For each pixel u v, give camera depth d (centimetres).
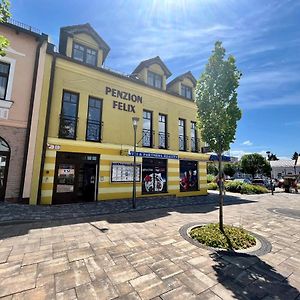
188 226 600
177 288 291
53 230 534
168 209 878
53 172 909
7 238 466
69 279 305
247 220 715
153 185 1253
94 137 1064
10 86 856
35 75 902
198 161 1504
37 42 933
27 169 842
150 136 1289
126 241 470
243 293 285
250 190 1778
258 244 472
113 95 1142
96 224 601
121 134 1143
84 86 1045
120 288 287
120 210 812
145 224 619
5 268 331
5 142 838
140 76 1337
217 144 564
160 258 386
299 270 355
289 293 288
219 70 562
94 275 319
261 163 3862
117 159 1104
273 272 346
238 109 555
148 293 277
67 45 1047
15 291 272
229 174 4203
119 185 1095
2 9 440
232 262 378
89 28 1107
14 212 695
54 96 953
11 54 871
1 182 822
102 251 410
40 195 862
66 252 400
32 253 391
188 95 1571
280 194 1781
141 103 1252
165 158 1295
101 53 1148
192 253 412
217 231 526
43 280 300
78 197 988
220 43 577
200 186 1483
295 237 532
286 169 5188
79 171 1002
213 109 565
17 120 855
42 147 884
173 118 1402
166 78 1448
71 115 1008
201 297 272
